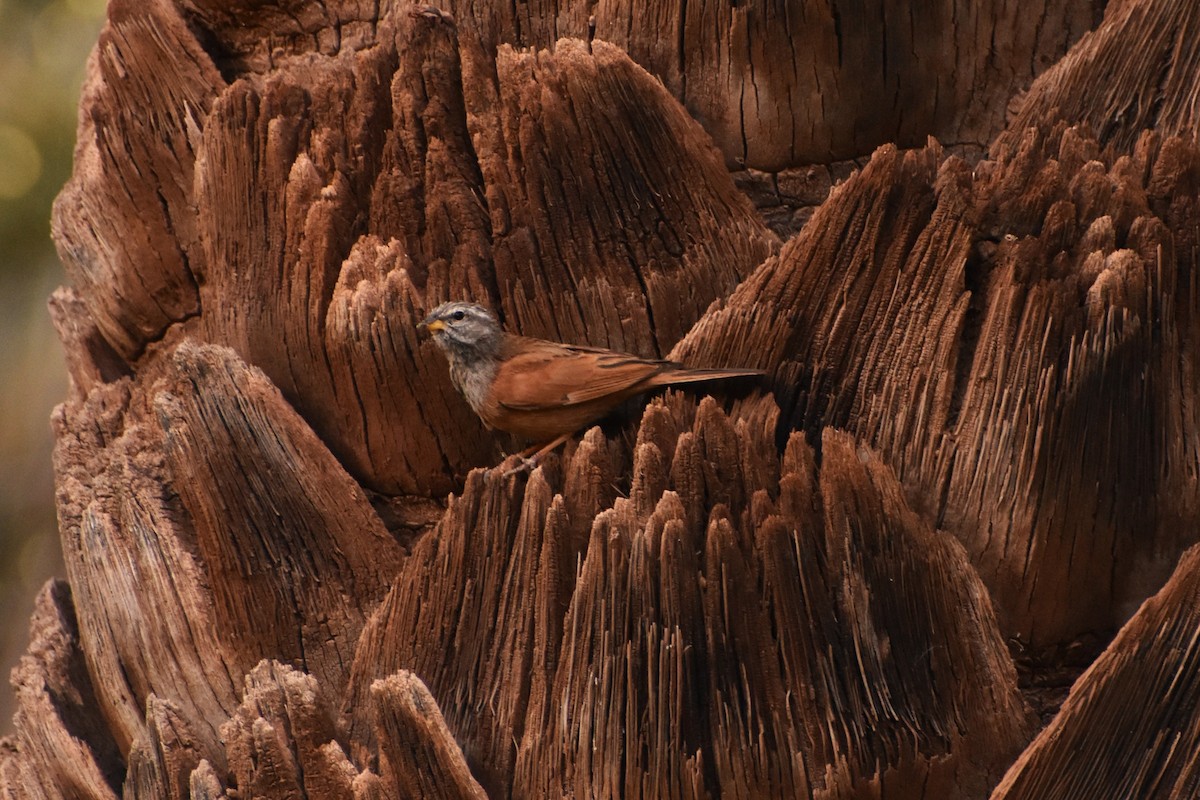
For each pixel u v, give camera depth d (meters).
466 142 9.12
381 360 8.95
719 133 8.97
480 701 8.29
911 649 7.84
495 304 8.98
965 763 7.81
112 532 9.51
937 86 8.80
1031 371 7.89
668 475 8.03
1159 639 7.67
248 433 8.91
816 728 7.70
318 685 8.61
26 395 23.83
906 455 8.16
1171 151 8.10
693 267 8.71
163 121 10.10
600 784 7.79
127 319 10.48
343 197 9.20
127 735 9.64
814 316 8.34
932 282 8.10
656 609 7.73
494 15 9.34
